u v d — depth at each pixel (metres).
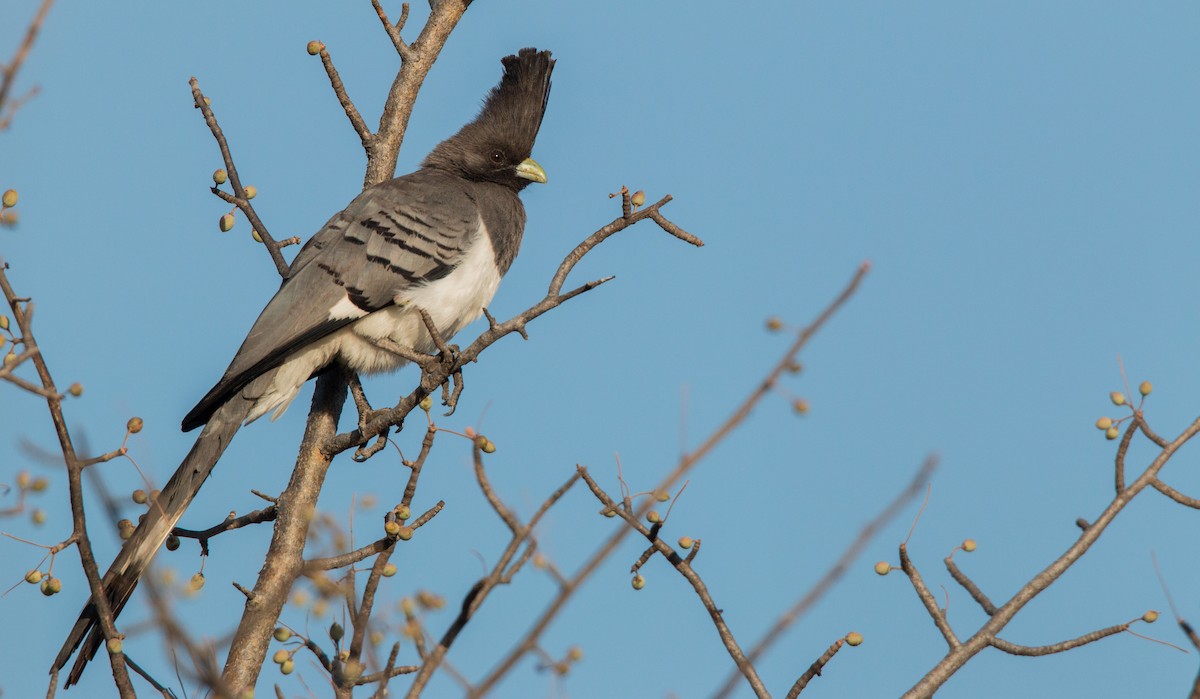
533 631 5.75
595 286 9.64
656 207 10.17
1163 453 8.36
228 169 12.16
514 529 6.17
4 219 8.02
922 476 6.50
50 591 7.84
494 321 9.63
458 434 8.27
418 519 8.34
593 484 8.05
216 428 11.53
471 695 5.73
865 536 6.39
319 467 10.99
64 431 7.83
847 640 7.68
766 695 7.93
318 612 6.98
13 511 7.28
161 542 9.80
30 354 7.64
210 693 6.52
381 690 6.67
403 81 13.01
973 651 7.92
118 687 7.72
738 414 5.90
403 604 6.45
